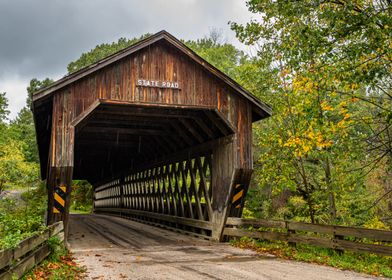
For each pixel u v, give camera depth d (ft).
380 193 40.83
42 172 61.57
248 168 35.58
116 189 86.94
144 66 33.53
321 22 30.81
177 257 27.14
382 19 22.99
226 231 36.19
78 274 20.70
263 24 36.94
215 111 35.19
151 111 36.70
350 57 24.35
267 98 40.98
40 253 21.26
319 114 27.71
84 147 60.59
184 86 34.45
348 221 41.22
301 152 30.53
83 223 60.64
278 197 56.85
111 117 39.50
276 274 20.71
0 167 61.93
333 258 25.25
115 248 31.96
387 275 20.59
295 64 27.04
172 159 50.62
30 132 148.25
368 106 33.53
